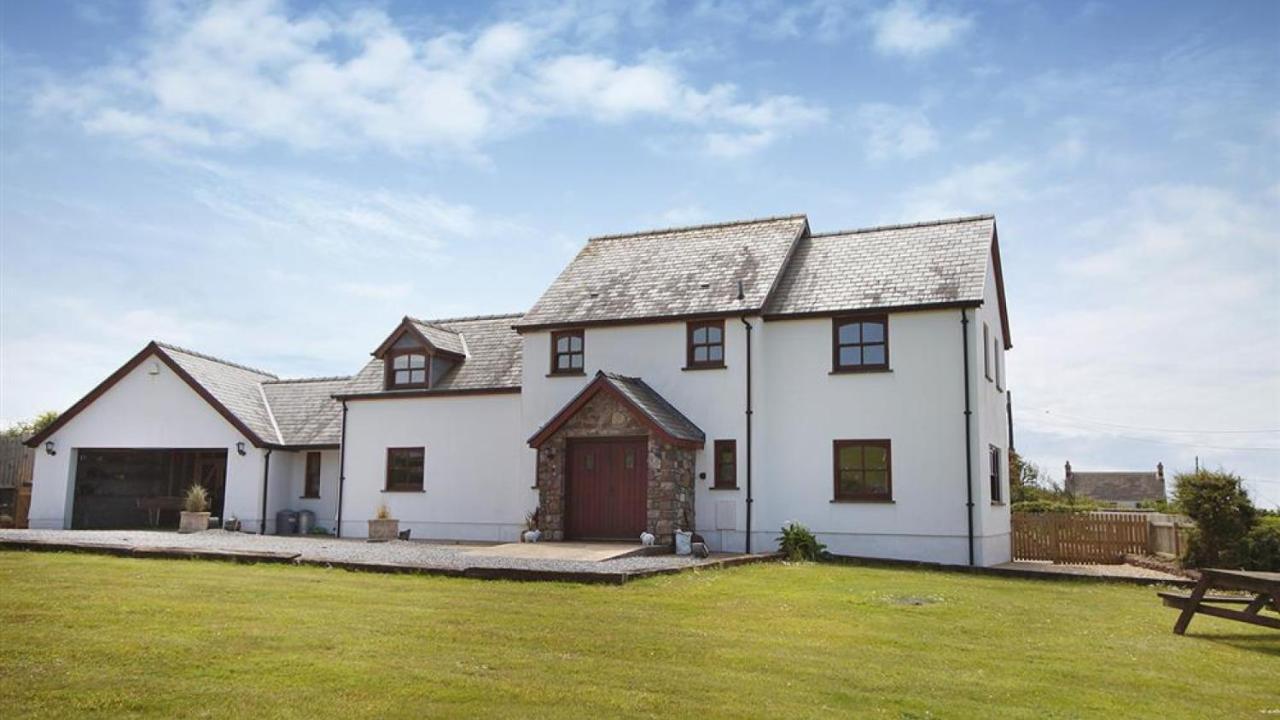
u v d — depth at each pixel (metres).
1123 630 13.45
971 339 23.12
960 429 22.98
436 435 29.62
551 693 8.65
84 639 10.31
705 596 15.04
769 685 9.21
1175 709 8.92
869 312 23.98
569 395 26.69
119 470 33.78
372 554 19.03
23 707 7.87
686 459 24.16
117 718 7.67
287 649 10.11
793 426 24.55
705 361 25.27
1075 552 25.25
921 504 23.16
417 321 30.41
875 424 23.77
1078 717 8.53
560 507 24.23
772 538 24.41
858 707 8.59
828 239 27.47
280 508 32.12
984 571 21.66
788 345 24.86
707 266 27.11
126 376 32.44
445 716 7.90
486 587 15.31
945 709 8.62
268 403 34.34
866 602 15.06
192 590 13.98
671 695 8.75
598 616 12.74
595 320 26.42
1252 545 21.52
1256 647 12.19
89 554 19.20
